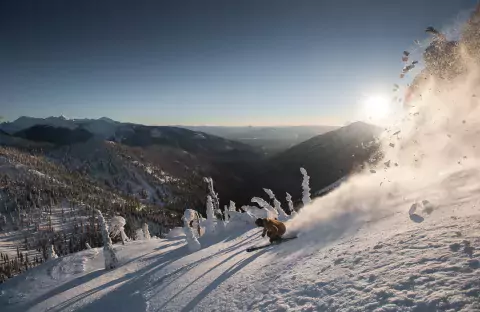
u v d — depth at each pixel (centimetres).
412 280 282
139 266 1069
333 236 545
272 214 1399
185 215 1188
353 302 296
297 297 368
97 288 894
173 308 552
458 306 223
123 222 1764
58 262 1305
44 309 830
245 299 448
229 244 1051
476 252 279
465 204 404
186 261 927
